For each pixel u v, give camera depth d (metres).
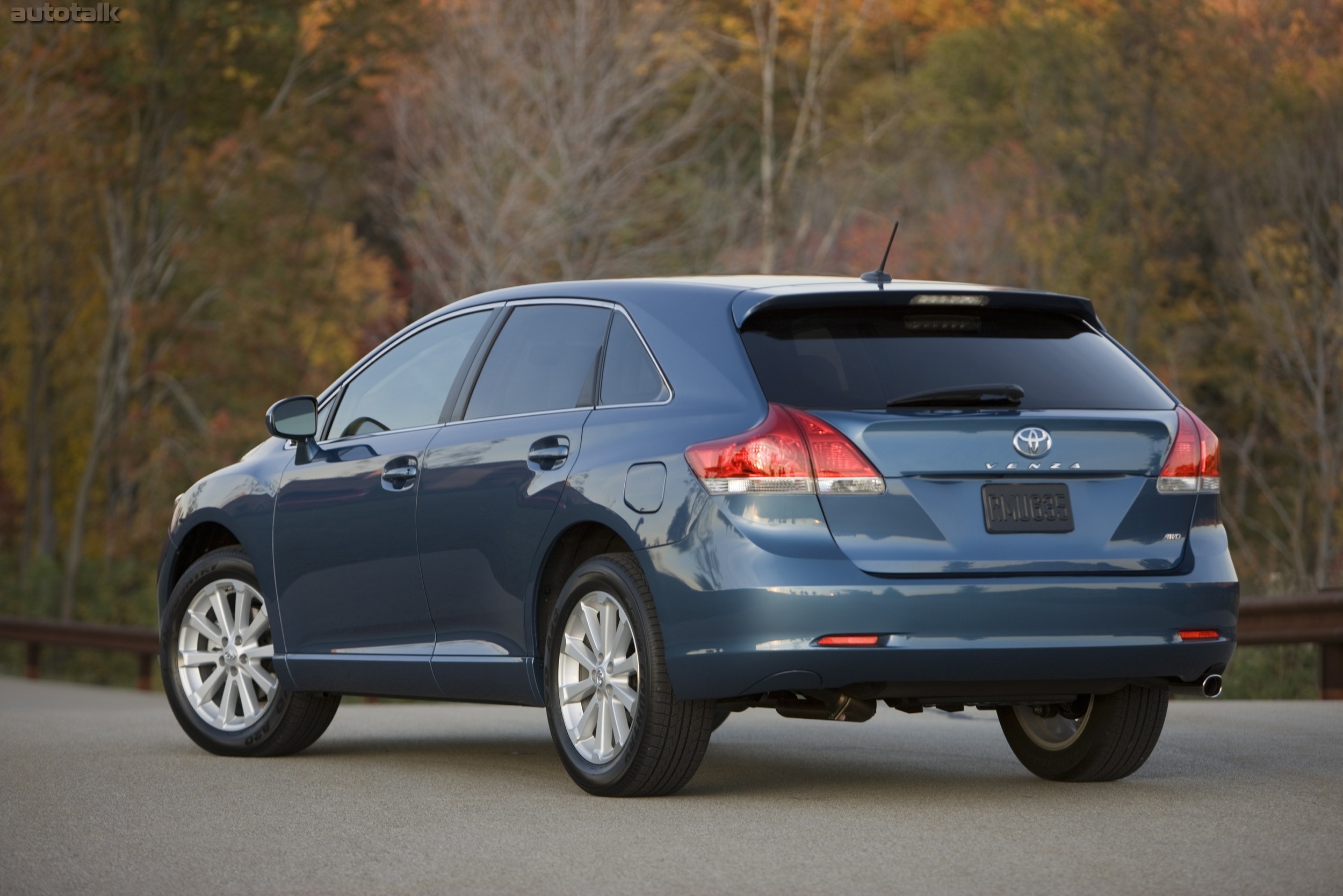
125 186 117.44
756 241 111.75
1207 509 17.92
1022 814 17.12
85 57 107.31
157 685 105.38
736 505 16.78
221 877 14.13
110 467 128.00
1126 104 109.31
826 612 16.44
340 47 110.56
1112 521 17.36
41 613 119.38
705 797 18.45
